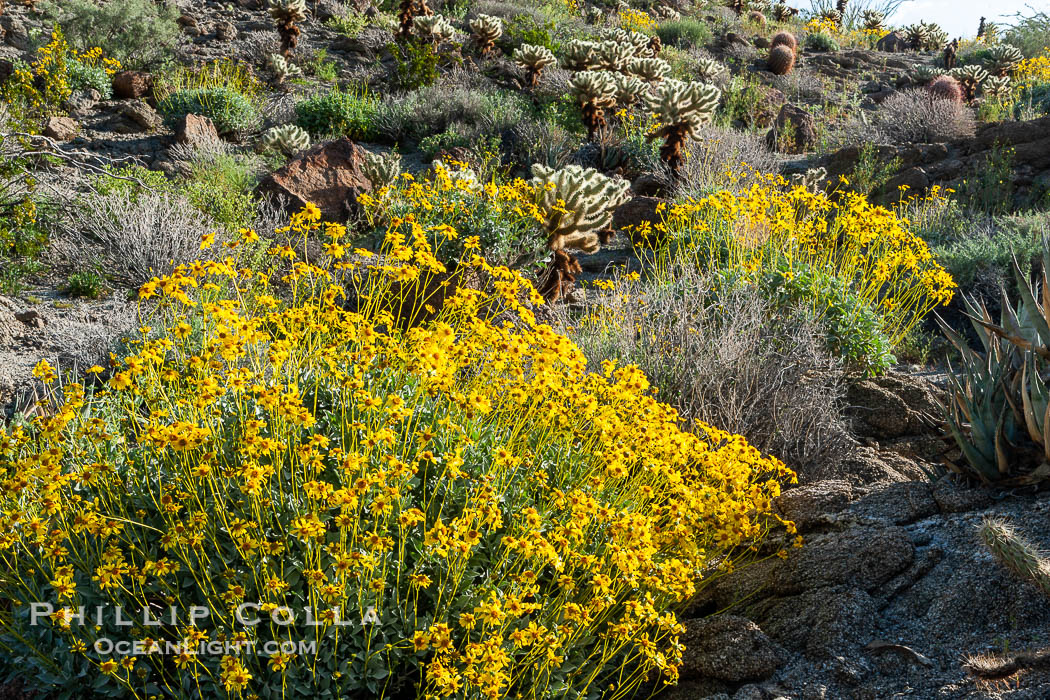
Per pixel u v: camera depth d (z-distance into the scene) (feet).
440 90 53.67
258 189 34.55
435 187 25.13
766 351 17.78
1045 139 38.47
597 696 10.26
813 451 16.02
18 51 54.39
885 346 20.36
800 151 50.37
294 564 9.81
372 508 9.57
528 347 12.13
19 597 10.26
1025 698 8.68
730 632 10.84
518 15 76.43
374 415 11.02
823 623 10.75
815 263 23.85
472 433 11.98
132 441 12.65
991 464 13.02
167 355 14.87
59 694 9.50
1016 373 13.85
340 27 70.33
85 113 45.75
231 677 8.04
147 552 10.16
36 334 21.93
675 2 94.17
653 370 17.74
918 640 10.37
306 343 13.74
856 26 105.29
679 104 39.29
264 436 11.13
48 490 9.18
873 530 12.23
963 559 11.35
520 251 24.25
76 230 28.32
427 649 9.66
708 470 11.75
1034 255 27.63
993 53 70.28
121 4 58.23
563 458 12.42
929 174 39.27
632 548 9.74
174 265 26.40
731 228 24.49
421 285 22.00
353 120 50.21
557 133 49.11
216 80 55.26
